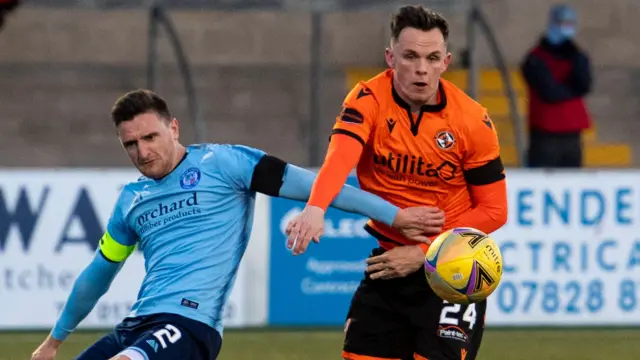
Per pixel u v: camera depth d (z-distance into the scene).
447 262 15.02
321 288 30.56
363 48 47.16
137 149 14.71
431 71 15.23
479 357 26.92
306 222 14.71
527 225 30.67
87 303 15.70
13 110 45.00
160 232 15.11
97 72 45.81
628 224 30.91
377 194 16.56
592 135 46.62
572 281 30.91
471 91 37.75
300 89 46.53
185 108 45.81
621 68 47.88
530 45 47.78
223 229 15.14
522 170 30.64
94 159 45.09
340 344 28.41
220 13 46.62
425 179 16.19
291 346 28.09
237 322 30.47
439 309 16.48
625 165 46.22
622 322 31.05
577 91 36.03
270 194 15.27
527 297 30.81
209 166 15.21
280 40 46.97
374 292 17.02
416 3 37.44
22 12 45.72
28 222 29.64
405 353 17.16
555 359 26.70
